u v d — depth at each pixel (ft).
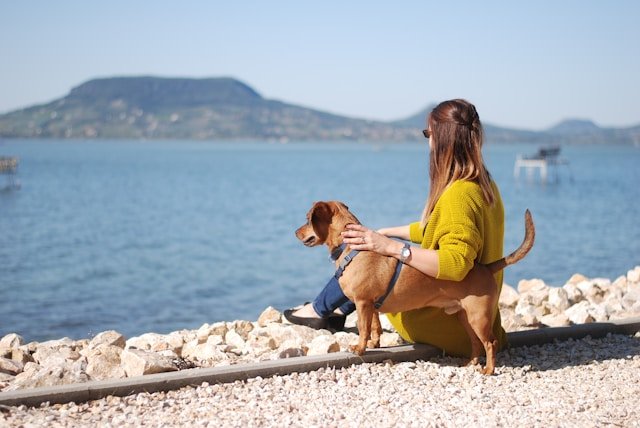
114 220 87.66
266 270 51.19
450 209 14.52
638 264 50.47
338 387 13.78
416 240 17.48
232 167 297.94
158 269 51.42
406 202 112.37
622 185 171.73
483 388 13.87
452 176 15.12
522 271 47.75
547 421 12.09
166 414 12.14
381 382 14.12
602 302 23.26
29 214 93.56
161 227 80.69
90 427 11.39
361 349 15.05
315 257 57.98
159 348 17.07
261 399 13.00
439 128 15.19
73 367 14.26
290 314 18.92
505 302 23.20
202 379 13.60
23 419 11.62
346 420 12.01
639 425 11.91
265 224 84.64
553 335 17.46
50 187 155.12
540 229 75.05
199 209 104.22
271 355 15.71
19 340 17.56
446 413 12.37
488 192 15.02
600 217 88.89
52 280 46.14
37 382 13.14
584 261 52.13
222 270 51.11
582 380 14.51
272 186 163.73
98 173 228.02
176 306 38.24
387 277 14.60
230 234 74.69
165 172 241.96
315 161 410.31
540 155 196.03
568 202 116.67
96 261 54.80
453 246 14.16
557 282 43.01
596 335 18.04
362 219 86.69
